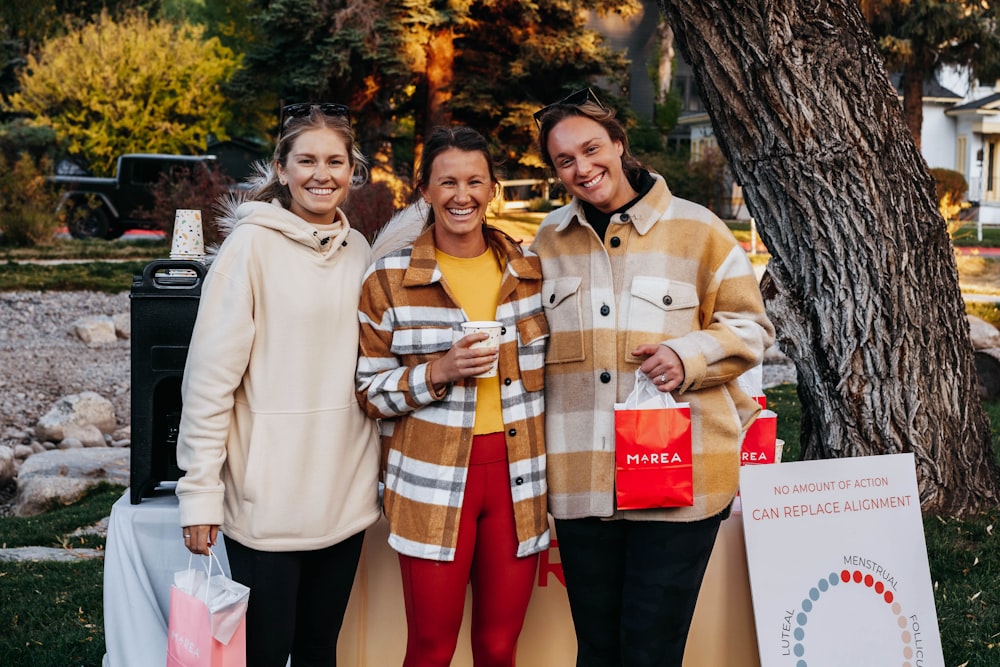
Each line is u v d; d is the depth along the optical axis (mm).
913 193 4137
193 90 25781
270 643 2482
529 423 2529
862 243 4074
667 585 2443
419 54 16969
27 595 4430
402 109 19250
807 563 2830
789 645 2787
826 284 4145
